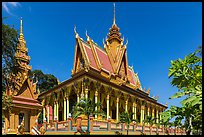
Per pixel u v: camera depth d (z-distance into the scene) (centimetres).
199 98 448
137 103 4422
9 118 2911
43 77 6400
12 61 1842
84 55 3944
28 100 3259
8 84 2027
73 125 2536
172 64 544
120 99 4159
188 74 524
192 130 528
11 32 1767
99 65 4138
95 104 2617
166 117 509
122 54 4850
